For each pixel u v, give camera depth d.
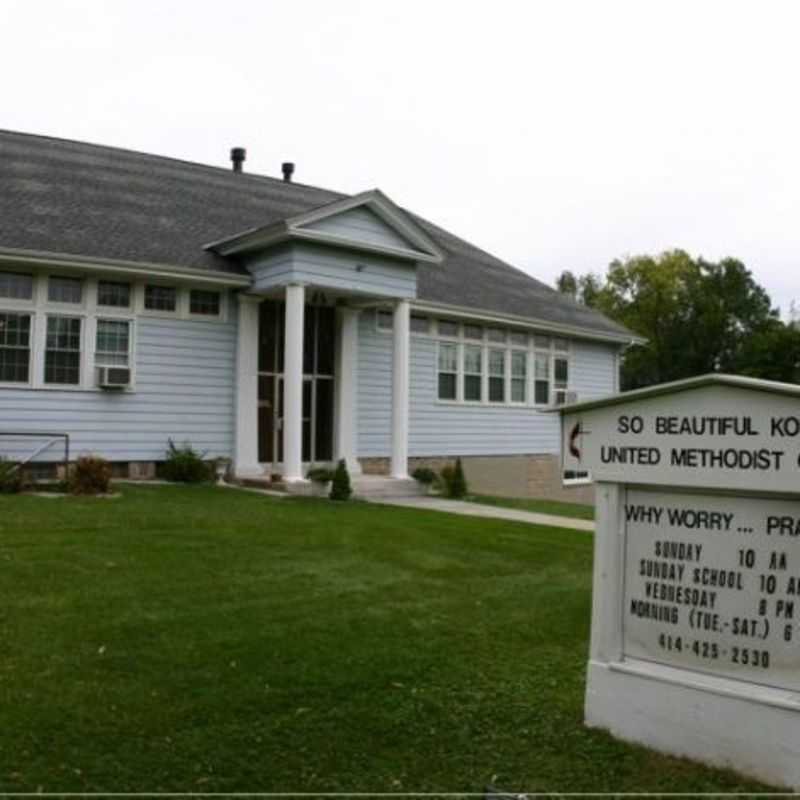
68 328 14.95
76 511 11.30
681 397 4.56
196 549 9.34
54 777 4.14
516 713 5.21
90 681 5.31
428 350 20.42
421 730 4.96
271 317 17.59
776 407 4.24
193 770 4.33
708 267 62.34
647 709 4.70
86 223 15.90
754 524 4.38
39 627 6.25
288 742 4.72
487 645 6.56
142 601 7.12
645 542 4.77
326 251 16.28
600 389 25.67
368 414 18.97
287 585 7.99
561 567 9.86
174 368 16.06
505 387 22.42
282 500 14.45
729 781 4.30
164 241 16.39
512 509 16.39
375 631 6.71
